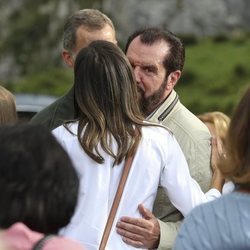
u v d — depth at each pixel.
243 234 4.53
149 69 6.91
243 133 4.65
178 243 4.68
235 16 49.03
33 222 4.07
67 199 4.11
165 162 6.10
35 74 45.09
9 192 4.02
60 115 7.14
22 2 48.03
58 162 4.09
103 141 5.93
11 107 7.02
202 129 6.91
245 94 4.70
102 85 6.00
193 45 46.62
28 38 46.66
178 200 6.13
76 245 4.11
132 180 6.00
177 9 48.03
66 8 46.62
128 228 5.96
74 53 7.92
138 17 47.16
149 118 6.90
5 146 4.05
